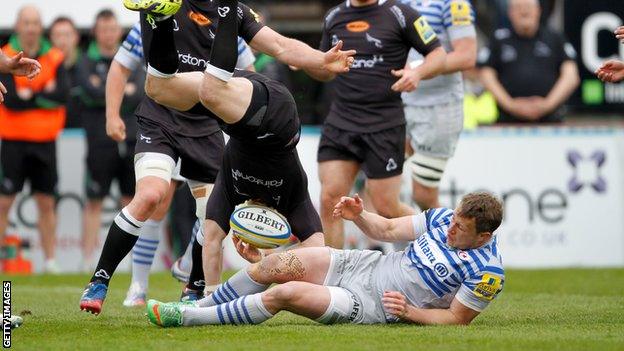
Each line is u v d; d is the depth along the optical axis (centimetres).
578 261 4109
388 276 2152
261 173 2209
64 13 4419
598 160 4122
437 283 2127
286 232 2147
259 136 2152
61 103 3859
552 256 4100
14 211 3978
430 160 3170
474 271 2111
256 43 2289
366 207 3838
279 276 2147
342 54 2258
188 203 3831
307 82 4331
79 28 4419
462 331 2045
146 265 2758
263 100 2150
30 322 2253
